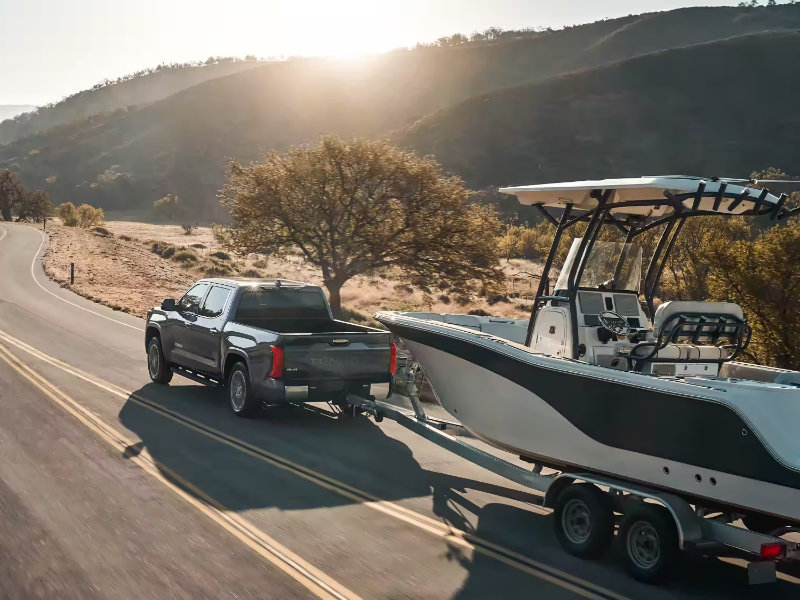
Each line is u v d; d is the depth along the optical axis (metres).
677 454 5.92
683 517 5.74
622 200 7.30
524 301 35.53
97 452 8.80
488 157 178.75
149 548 6.10
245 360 10.84
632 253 7.89
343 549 6.31
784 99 188.62
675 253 19.23
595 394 6.52
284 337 10.31
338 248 25.52
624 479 6.40
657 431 6.05
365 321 26.08
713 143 176.38
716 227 19.28
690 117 186.62
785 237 13.16
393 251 25.36
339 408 12.15
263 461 8.84
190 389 13.15
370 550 6.32
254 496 7.55
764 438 5.45
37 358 15.61
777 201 6.45
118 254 53.66
